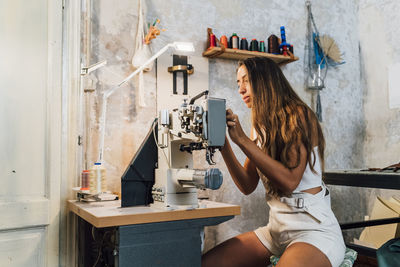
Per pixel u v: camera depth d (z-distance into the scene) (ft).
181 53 8.33
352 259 5.20
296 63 10.19
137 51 7.63
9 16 6.16
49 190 6.40
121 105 7.59
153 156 5.65
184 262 4.76
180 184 5.10
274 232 5.55
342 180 8.09
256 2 9.59
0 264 5.94
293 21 10.23
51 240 6.38
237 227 8.88
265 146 5.52
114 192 6.87
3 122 6.03
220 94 8.89
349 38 11.58
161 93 7.99
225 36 8.64
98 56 7.39
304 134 4.98
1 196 5.97
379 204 10.05
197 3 8.68
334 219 5.20
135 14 7.88
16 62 6.21
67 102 6.74
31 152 6.30
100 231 6.35
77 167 6.77
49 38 6.56
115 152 7.46
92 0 7.37
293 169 4.87
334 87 11.05
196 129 4.52
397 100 10.61
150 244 4.54
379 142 11.14
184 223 4.81
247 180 6.17
